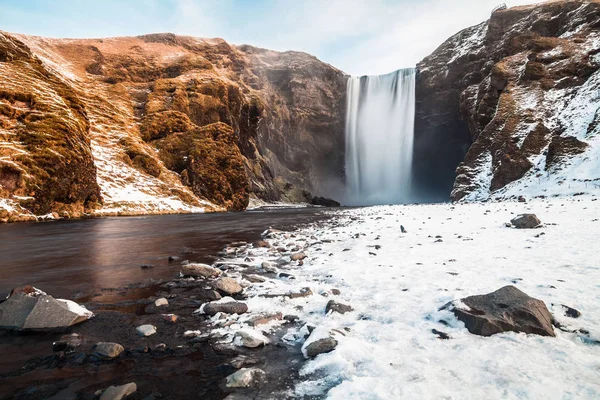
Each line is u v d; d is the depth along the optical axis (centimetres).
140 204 3275
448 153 8525
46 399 271
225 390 286
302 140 9025
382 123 8938
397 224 1603
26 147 2373
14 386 291
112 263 864
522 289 515
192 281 672
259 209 4931
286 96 9012
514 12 6412
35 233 1553
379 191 9069
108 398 265
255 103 6956
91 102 4334
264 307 506
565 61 4441
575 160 3061
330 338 363
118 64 6569
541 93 4253
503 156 3766
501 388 264
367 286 592
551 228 1112
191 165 4250
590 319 396
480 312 404
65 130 2669
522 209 1856
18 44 3381
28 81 2900
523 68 4812
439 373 292
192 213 3541
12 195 2162
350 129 9394
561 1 5794
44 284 652
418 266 716
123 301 548
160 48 7862
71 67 5875
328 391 275
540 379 273
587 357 310
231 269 782
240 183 4656
